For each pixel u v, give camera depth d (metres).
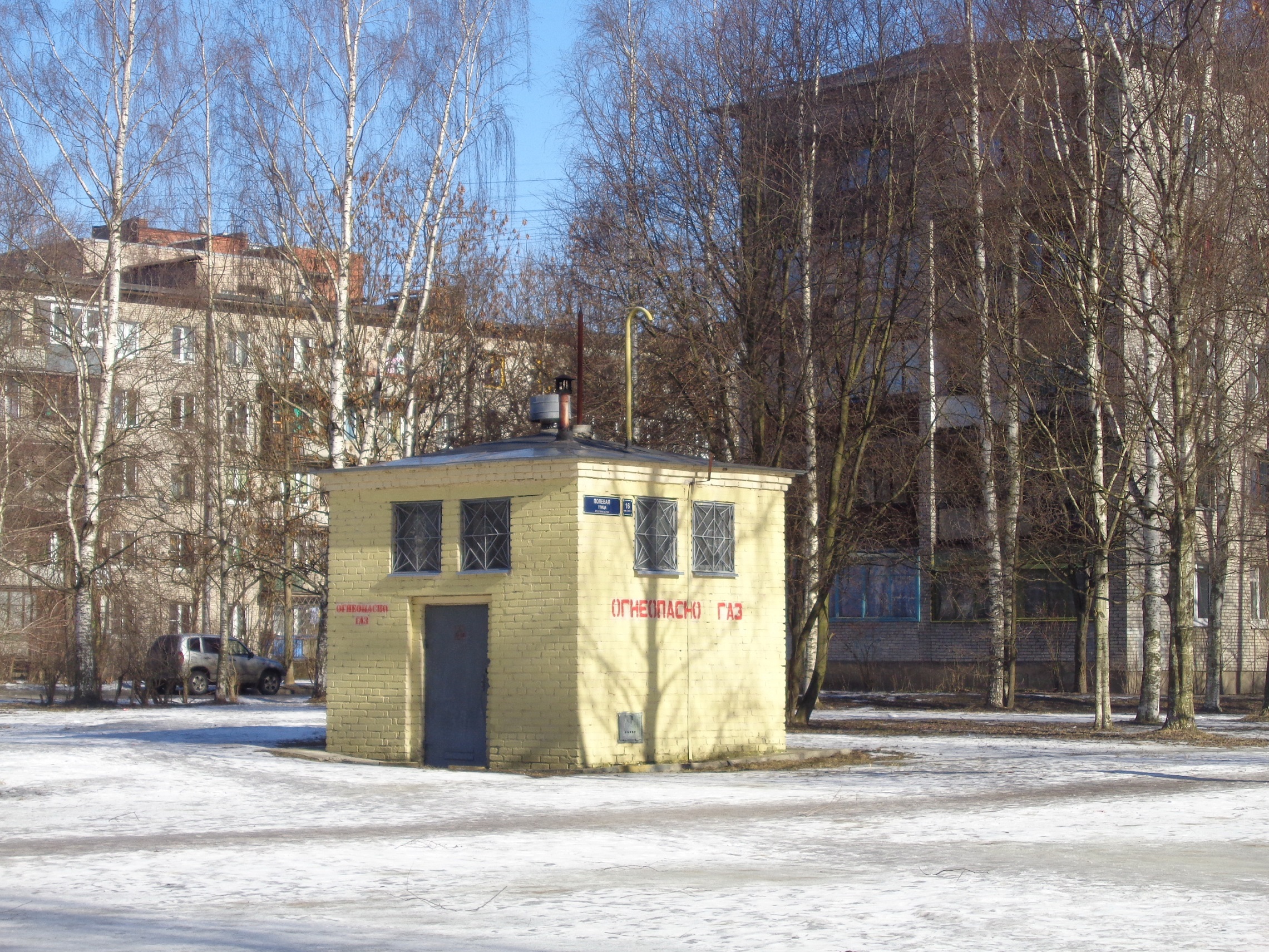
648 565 19.19
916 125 27.72
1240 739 24.80
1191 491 25.81
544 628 18.56
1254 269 25.62
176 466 45.44
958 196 27.72
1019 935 7.91
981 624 43.62
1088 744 23.91
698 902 9.02
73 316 40.88
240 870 10.59
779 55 28.84
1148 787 16.52
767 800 15.20
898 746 23.41
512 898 9.29
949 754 21.55
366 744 20.06
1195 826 13.00
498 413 38.75
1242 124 25.62
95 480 38.44
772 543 20.72
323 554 40.75
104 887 9.88
